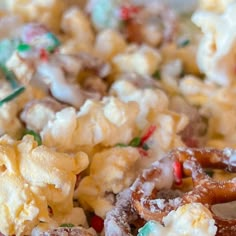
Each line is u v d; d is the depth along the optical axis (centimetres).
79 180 29
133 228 26
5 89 32
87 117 30
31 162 27
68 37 38
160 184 27
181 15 41
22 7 38
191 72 37
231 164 28
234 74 34
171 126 31
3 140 28
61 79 32
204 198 26
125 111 30
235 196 26
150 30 38
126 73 35
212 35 34
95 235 27
